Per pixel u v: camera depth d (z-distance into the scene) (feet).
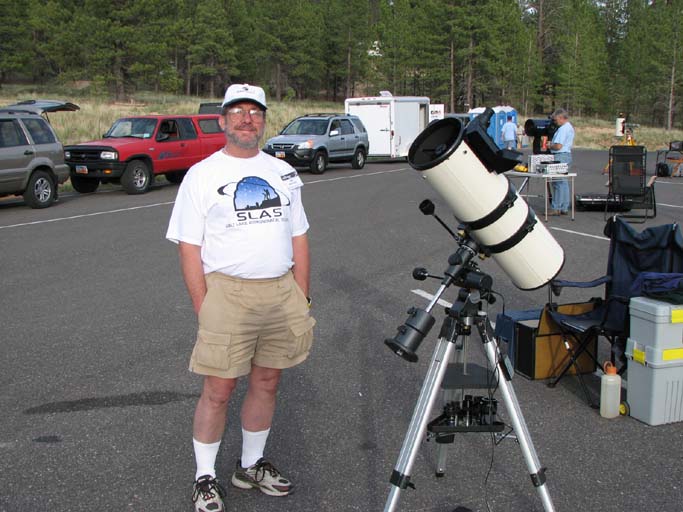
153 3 212.23
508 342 18.01
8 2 222.69
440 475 12.62
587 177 71.20
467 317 10.02
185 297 24.81
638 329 14.74
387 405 15.84
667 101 251.19
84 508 11.62
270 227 10.82
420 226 40.37
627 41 279.69
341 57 301.22
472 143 9.61
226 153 11.11
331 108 244.42
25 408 15.55
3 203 51.93
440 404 15.88
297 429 14.62
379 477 12.67
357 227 39.99
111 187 63.16
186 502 11.82
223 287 10.74
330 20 303.48
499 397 16.29
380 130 89.86
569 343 17.17
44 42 254.06
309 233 38.01
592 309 17.67
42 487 12.27
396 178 69.10
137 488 12.26
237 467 12.39
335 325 21.61
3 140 46.26
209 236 10.81
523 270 10.76
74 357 18.76
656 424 14.69
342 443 13.99
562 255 11.13
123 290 25.79
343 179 68.08
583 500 11.86
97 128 102.94
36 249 33.60
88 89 223.92
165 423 14.83
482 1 252.42
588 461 13.21
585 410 15.53
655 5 279.69
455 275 9.91
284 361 11.38
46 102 77.61
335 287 26.23
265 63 297.33
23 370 17.83
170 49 229.04
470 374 10.85
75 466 13.01
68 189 60.85
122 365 18.17
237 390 16.78
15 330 21.11
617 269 17.57
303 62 289.53
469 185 9.66
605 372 15.26
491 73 256.32
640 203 42.83
